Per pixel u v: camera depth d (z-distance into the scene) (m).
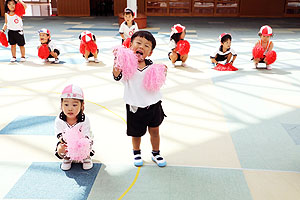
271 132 3.76
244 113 4.28
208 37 9.80
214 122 4.00
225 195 2.65
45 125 3.86
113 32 10.49
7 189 2.68
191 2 15.08
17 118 4.04
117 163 3.09
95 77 5.78
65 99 2.71
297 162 3.15
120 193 2.65
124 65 2.67
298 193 2.69
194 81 5.59
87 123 2.90
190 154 3.27
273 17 14.88
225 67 6.28
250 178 2.89
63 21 13.00
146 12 15.33
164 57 7.27
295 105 4.56
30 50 7.80
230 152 3.32
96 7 15.42
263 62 6.53
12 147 3.35
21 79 5.61
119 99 4.73
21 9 6.46
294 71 6.25
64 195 2.61
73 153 2.73
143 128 2.91
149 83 2.75
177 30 6.18
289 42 9.12
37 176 2.86
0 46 8.17
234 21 13.48
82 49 6.64
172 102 4.63
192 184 2.79
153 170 2.98
